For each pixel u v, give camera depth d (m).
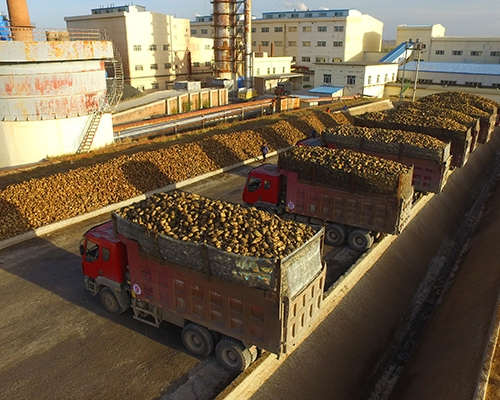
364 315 12.90
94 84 24.05
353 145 19.56
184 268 8.83
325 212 15.00
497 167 33.00
